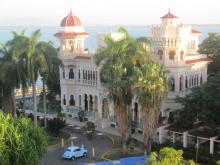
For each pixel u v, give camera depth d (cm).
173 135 5441
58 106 8125
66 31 7794
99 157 5166
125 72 4975
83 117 7219
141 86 4634
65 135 6300
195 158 4894
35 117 6109
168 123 5859
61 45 7812
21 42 5959
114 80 4878
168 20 6694
